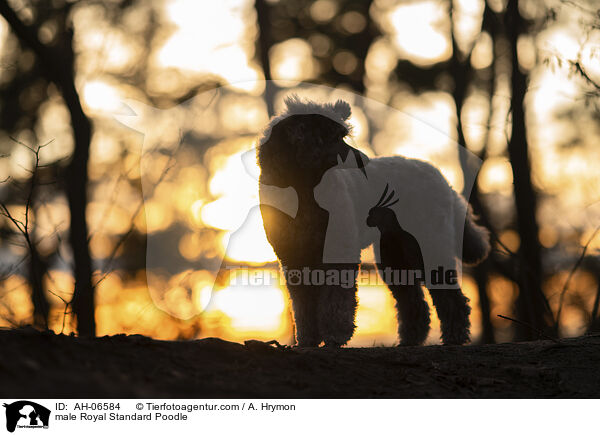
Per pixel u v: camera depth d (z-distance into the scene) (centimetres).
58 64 1700
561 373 580
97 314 1758
